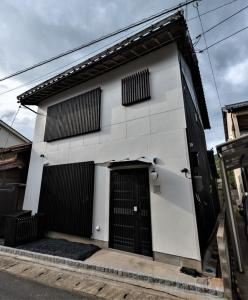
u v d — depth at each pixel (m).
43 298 2.80
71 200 6.02
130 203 4.91
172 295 2.86
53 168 6.89
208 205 6.39
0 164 7.46
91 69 6.35
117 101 5.96
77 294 2.92
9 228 5.35
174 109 4.78
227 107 6.86
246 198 5.43
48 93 7.98
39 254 4.48
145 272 3.55
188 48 5.55
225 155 4.18
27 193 7.53
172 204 4.23
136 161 4.54
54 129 7.45
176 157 4.43
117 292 2.97
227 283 2.72
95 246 5.06
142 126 5.21
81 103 6.84
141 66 5.71
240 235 6.02
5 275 3.65
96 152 5.99
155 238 4.27
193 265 3.67
